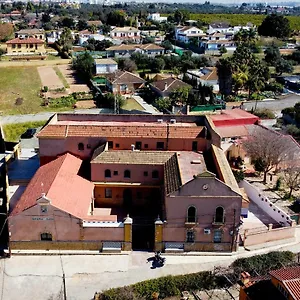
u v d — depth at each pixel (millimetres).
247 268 46750
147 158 60000
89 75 140375
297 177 66625
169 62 155250
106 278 47281
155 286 44219
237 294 44469
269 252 50312
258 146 69812
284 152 70000
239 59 125125
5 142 83625
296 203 63500
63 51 184250
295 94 125500
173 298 43906
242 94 124312
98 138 62469
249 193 65375
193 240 52000
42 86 135500
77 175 59062
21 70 158750
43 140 62469
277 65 150250
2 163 74062
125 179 60188
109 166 59406
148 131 63250
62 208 50156
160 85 119125
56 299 43969
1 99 121250
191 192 49812
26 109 112500
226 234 51625
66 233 50844
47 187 53375
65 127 63188
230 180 53469
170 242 51969
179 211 50625
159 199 59844
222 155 60125
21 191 64625
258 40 194000
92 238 51156
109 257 50844
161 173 59938
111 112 107875
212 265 49688
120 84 124500
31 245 51281
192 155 60125
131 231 50969
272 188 68812
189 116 68688
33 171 71188
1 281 46438
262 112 101250
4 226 54812
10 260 49938
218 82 127375
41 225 50344
